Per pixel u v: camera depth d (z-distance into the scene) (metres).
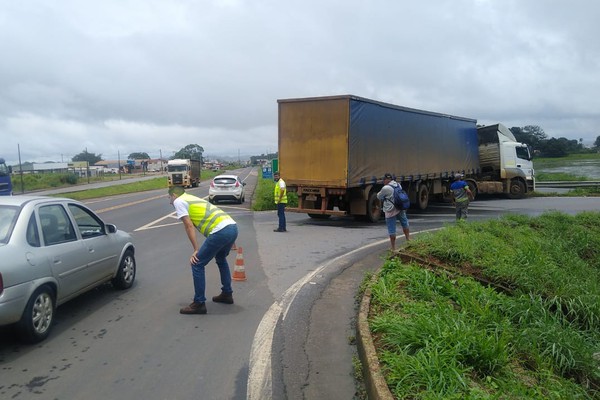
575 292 7.79
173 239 12.88
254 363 4.76
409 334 4.58
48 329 5.39
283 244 11.91
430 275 7.02
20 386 4.21
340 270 8.87
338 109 14.65
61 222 5.98
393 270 7.48
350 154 14.68
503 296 6.88
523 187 25.52
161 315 6.23
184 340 5.36
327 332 5.64
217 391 4.17
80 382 4.30
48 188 47.75
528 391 3.85
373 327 5.07
